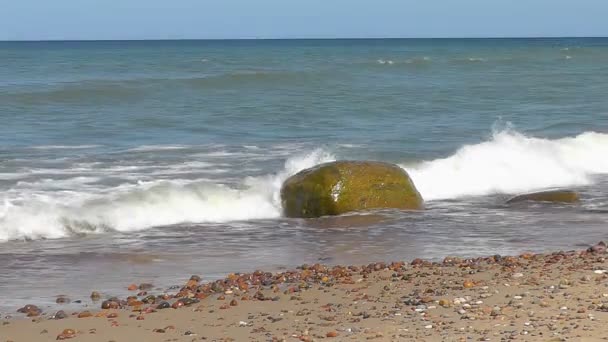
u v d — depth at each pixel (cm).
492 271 1241
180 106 3312
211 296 1154
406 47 15300
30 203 1728
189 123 2898
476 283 1159
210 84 4019
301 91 3953
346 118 3111
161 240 1577
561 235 1602
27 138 2502
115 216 1714
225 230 1667
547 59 7869
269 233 1636
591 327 910
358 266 1345
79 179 1972
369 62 6556
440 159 2259
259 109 3281
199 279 1273
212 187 1897
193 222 1747
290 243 1548
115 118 2953
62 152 2302
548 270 1227
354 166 1823
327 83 4347
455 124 2997
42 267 1359
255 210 1819
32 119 2880
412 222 1712
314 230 1653
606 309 983
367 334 930
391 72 5362
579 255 1355
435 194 2062
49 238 1588
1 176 1972
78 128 2716
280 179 1998
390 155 2367
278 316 1038
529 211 1839
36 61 7338
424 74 5278
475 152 2283
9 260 1405
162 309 1085
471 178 2166
